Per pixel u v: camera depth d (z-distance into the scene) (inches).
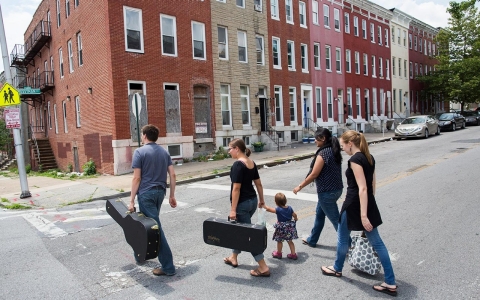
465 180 379.6
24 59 1090.7
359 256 169.2
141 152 182.4
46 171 873.5
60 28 812.6
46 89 933.8
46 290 171.0
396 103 1526.8
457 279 165.9
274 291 162.6
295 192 207.0
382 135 1090.7
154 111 653.9
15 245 242.5
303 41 1018.1
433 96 1747.0
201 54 745.6
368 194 158.4
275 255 201.9
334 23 1145.4
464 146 690.8
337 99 1146.0
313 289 163.0
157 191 183.5
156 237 171.9
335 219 200.5
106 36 605.0
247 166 180.9
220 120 769.6
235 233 171.0
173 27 692.7
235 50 811.4
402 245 210.4
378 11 1382.9
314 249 214.2
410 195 331.6
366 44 1311.5
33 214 341.1
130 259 209.0
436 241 213.6
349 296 155.3
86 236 257.6
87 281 179.8
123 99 612.4
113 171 611.8
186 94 706.2
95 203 391.2
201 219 291.9
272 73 909.8
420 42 1750.7
